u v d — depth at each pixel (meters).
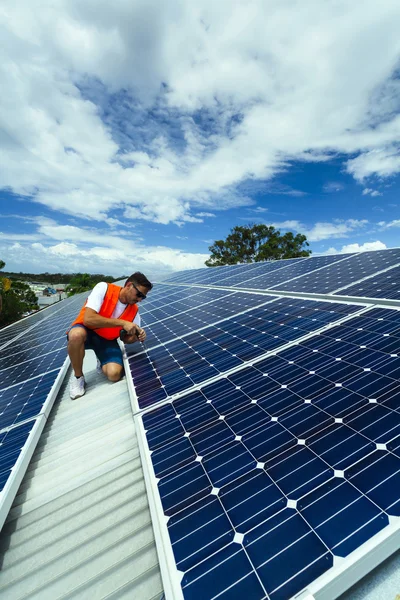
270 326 6.45
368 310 5.55
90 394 6.31
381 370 3.52
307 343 5.01
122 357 6.98
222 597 1.77
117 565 2.63
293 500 2.29
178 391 4.71
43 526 3.23
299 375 4.07
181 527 2.35
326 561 1.78
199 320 8.72
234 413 3.68
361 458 2.46
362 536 1.85
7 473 3.58
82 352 5.98
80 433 4.92
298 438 2.92
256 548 2.01
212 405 4.02
